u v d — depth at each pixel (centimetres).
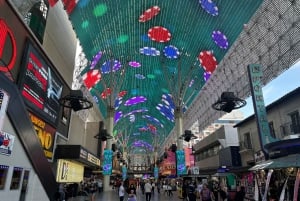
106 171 3356
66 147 1881
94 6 2461
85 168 3400
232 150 2516
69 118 2266
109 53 3622
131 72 4678
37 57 1487
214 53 2938
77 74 2708
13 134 1022
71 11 2202
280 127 1797
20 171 1070
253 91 1603
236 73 2545
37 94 1496
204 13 2569
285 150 1273
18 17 1266
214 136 3250
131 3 2762
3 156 941
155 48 3778
